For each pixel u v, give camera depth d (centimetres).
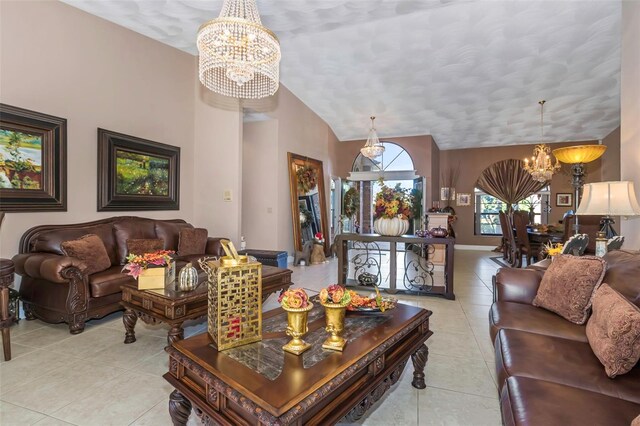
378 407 192
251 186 663
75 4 378
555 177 900
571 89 622
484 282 516
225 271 154
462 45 509
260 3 380
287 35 483
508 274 258
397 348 185
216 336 155
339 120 830
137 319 309
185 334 299
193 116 550
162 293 255
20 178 334
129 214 444
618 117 734
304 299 157
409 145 889
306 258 657
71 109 378
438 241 413
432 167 880
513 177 934
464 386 214
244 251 527
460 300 412
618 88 613
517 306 236
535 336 184
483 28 466
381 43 514
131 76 446
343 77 631
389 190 446
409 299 416
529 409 119
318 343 163
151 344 276
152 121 477
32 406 189
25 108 338
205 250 473
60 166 366
